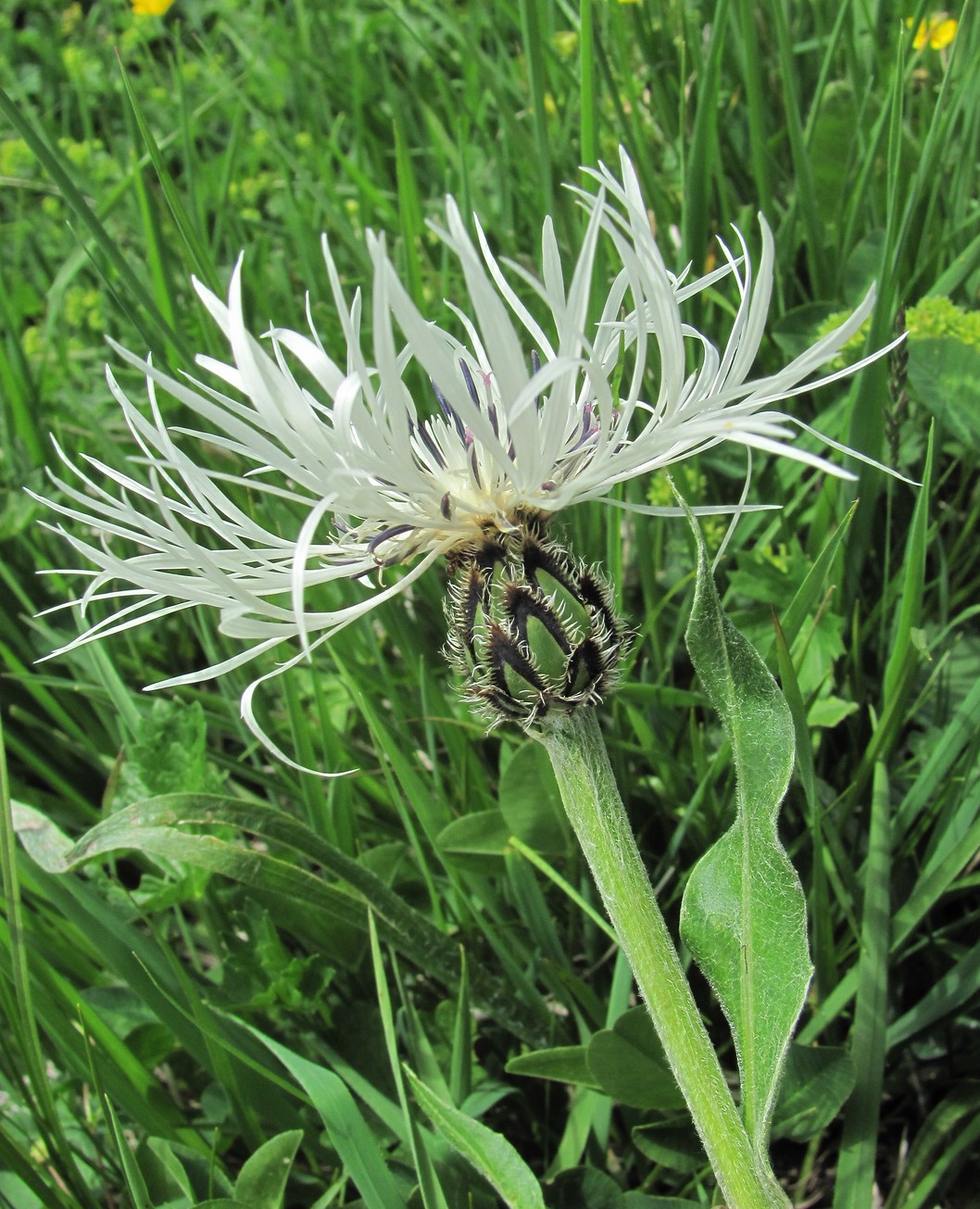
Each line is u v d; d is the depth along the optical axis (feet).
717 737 0.47
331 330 0.64
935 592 0.50
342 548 0.32
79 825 0.53
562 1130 0.41
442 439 0.31
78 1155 0.39
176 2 1.20
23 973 0.33
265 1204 0.34
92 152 0.91
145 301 0.46
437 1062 0.39
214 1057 0.36
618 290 0.32
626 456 0.28
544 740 0.31
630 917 0.30
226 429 0.27
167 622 0.60
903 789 0.45
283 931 0.44
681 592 0.52
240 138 0.81
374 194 0.71
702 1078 0.29
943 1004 0.37
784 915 0.29
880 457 0.47
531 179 0.66
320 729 0.50
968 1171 0.38
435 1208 0.31
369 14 1.02
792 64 0.55
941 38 0.69
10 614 0.60
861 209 0.57
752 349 0.29
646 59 0.67
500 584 0.30
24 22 1.30
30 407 0.63
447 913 0.45
